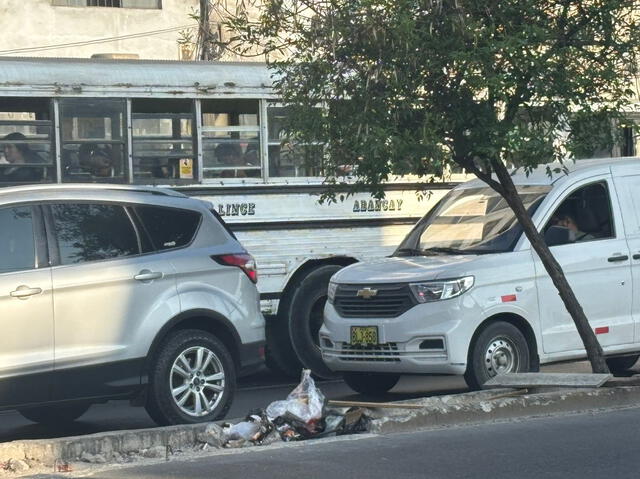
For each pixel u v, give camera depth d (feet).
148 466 26.61
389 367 35.63
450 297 34.81
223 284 32.48
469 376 35.17
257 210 42.55
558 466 25.79
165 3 98.94
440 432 30.04
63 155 39.81
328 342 37.60
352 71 33.65
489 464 26.08
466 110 33.99
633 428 30.07
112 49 97.81
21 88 39.19
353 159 34.24
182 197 32.81
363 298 36.29
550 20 34.63
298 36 33.99
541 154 33.68
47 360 29.17
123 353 30.32
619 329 38.01
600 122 34.99
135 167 40.88
